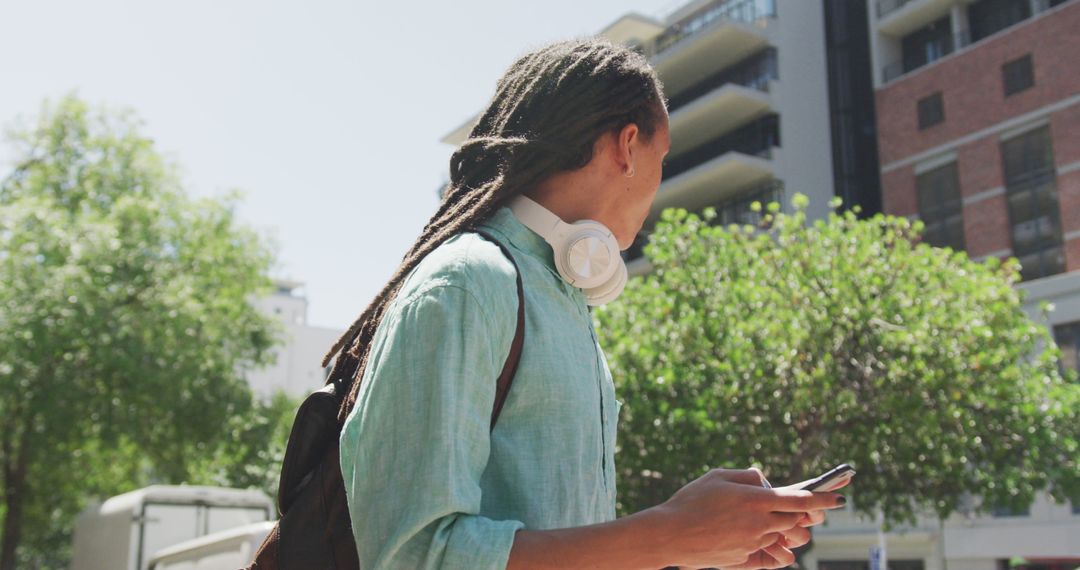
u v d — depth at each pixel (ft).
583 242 4.18
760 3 103.91
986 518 71.61
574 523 3.76
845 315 34.65
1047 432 35.22
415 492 3.41
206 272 66.85
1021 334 36.11
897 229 38.60
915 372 33.58
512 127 4.46
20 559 96.68
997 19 85.20
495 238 4.10
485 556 3.27
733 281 37.52
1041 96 77.30
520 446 3.77
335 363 4.50
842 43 104.22
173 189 73.26
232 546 30.53
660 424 34.01
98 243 60.39
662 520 3.32
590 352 4.14
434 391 3.51
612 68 4.43
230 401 63.16
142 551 38.01
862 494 37.73
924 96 86.69
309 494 4.02
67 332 55.42
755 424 34.40
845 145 101.50
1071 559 66.13
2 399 55.42
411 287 3.78
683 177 100.42
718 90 97.86
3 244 58.90
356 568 3.88
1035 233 76.43
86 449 67.92
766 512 3.31
